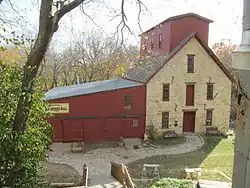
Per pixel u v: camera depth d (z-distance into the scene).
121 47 11.20
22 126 8.47
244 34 2.29
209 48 29.77
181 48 29.19
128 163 22.30
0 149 7.79
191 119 30.50
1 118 8.34
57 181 16.42
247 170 2.50
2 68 8.39
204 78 30.25
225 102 31.05
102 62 39.94
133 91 28.22
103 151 25.08
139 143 27.30
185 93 29.88
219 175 19.39
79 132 27.06
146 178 18.44
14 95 8.40
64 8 8.34
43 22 8.22
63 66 41.06
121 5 9.76
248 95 2.52
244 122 2.57
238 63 2.26
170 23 30.02
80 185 14.80
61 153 24.11
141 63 33.62
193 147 26.55
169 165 21.80
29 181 8.62
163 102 29.19
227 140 28.94
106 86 29.30
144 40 13.75
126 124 28.28
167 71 29.08
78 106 26.89
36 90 9.36
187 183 8.07
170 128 29.59
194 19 30.45
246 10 2.32
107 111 27.70
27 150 8.55
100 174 18.98
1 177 7.87
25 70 8.45
